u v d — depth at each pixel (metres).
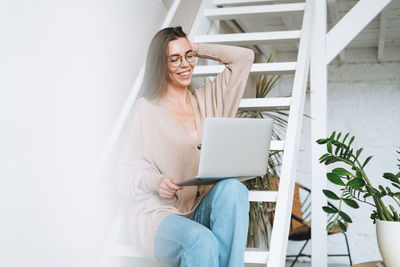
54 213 1.65
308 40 2.44
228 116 1.93
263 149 1.62
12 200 1.47
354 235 5.75
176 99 1.91
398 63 5.99
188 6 2.97
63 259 1.69
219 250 1.48
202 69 2.45
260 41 2.63
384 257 1.98
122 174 1.75
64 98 1.76
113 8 2.19
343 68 6.15
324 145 2.97
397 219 2.04
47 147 1.64
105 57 2.09
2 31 1.49
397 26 5.18
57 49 1.75
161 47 1.84
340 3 4.41
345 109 6.06
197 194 1.81
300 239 5.20
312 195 2.95
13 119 1.50
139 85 2.07
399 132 5.86
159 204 1.70
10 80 1.50
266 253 1.67
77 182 1.79
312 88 3.03
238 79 1.95
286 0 4.08
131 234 1.68
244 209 1.51
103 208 1.93
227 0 3.03
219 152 1.53
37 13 1.66
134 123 1.80
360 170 2.10
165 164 1.78
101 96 2.02
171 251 1.48
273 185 2.92
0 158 1.44
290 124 2.04
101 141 1.99
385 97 5.97
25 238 1.51
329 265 5.61
